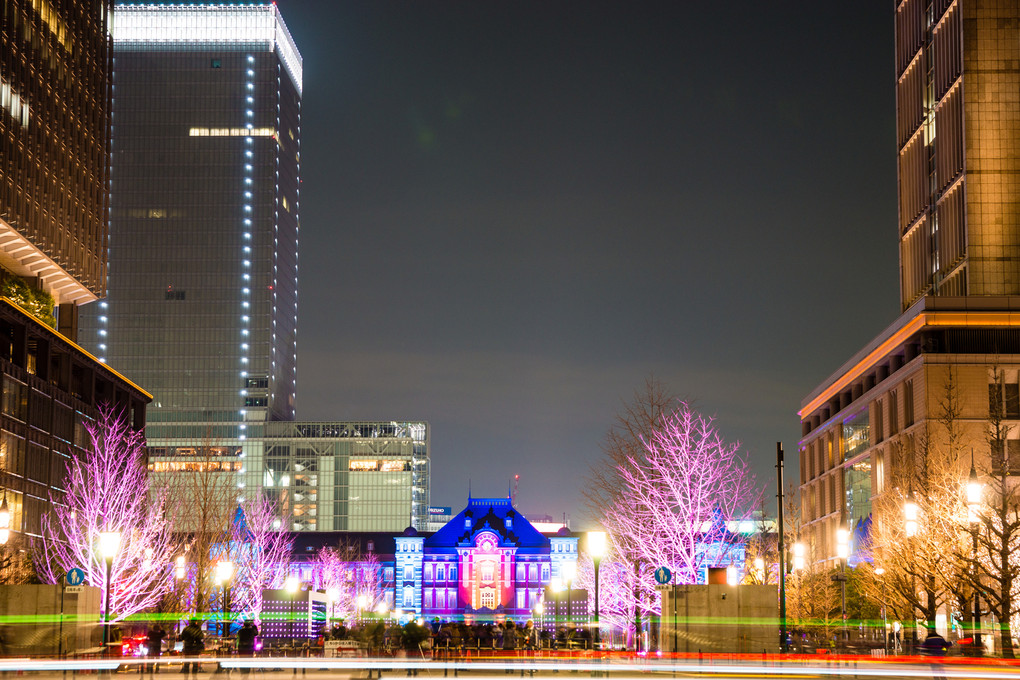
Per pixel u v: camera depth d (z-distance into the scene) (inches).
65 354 5118.1
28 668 1758.1
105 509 4485.7
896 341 4306.1
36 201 5044.3
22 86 4909.0
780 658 1863.9
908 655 2495.1
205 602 3774.6
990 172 4448.8
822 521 5669.3
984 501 2596.0
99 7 6023.6
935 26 4847.4
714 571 1851.6
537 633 3371.1
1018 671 1850.4
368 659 2485.2
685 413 2763.3
